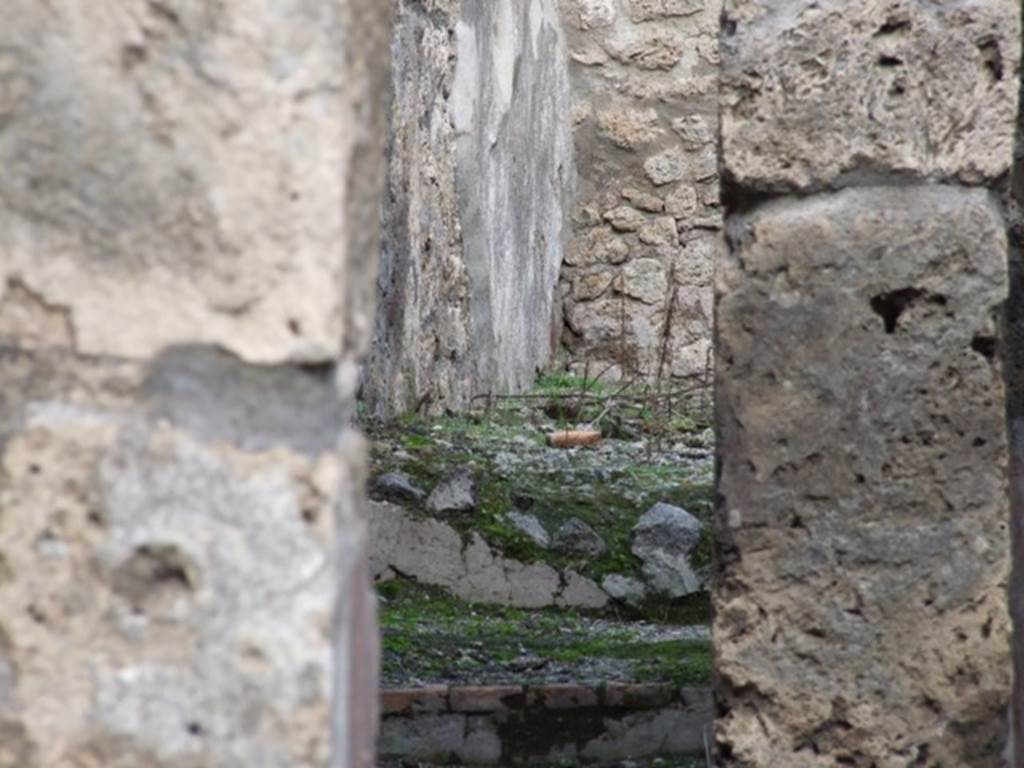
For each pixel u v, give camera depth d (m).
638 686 8.07
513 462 11.52
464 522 10.45
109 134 2.57
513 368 16.50
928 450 5.45
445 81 14.30
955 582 5.45
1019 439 5.74
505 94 16.08
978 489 5.45
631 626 10.17
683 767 7.89
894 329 5.46
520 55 16.53
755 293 5.49
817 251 5.46
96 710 2.61
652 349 18.45
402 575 10.36
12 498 2.60
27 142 2.58
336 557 2.62
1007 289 5.47
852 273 5.45
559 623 10.08
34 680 2.61
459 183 14.81
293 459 2.60
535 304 17.41
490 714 7.99
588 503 10.81
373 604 3.09
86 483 2.60
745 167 5.50
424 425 12.62
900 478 5.45
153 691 2.60
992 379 5.46
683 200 18.48
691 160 18.44
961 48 5.47
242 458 2.60
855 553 5.46
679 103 18.42
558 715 8.02
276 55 2.56
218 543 2.59
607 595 10.34
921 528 5.45
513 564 10.36
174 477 2.59
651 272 18.48
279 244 2.58
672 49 18.34
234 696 2.60
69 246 2.59
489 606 10.30
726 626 5.53
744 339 5.50
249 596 2.60
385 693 7.95
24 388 2.60
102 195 2.58
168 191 2.58
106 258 2.59
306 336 2.59
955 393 5.45
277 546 2.59
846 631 5.47
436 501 10.51
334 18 2.57
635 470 11.75
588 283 18.56
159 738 2.61
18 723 2.61
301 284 2.58
